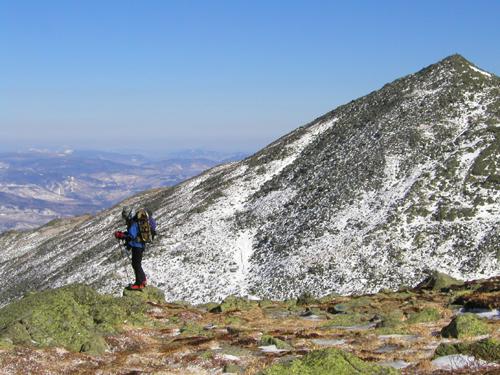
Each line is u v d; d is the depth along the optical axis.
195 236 90.38
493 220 69.06
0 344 16.81
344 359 12.65
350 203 82.69
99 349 18.25
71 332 18.83
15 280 120.88
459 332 18.58
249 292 68.62
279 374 11.88
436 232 69.69
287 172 106.69
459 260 63.69
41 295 20.56
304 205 88.75
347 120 116.88
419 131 95.50
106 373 15.52
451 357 14.96
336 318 25.16
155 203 130.38
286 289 66.75
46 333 18.42
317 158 105.12
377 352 16.95
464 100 102.81
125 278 78.94
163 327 23.12
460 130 93.69
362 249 70.12
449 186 78.56
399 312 24.92
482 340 15.18
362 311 27.69
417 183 80.69
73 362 16.64
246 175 114.19
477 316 22.66
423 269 63.59
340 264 68.25
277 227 86.31
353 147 100.56
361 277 64.81
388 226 72.94
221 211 98.94
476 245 65.12
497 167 79.44
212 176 132.88
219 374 15.10
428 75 117.56
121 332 20.67
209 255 82.56
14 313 19.14
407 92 113.62
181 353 17.89
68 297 20.94
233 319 25.61
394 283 62.28
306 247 75.25
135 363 16.80
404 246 68.69
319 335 20.55
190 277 76.81
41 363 16.06
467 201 74.44
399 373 12.53
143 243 25.89
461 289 32.72
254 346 18.80
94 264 93.50
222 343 19.56
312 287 65.69
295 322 25.06
